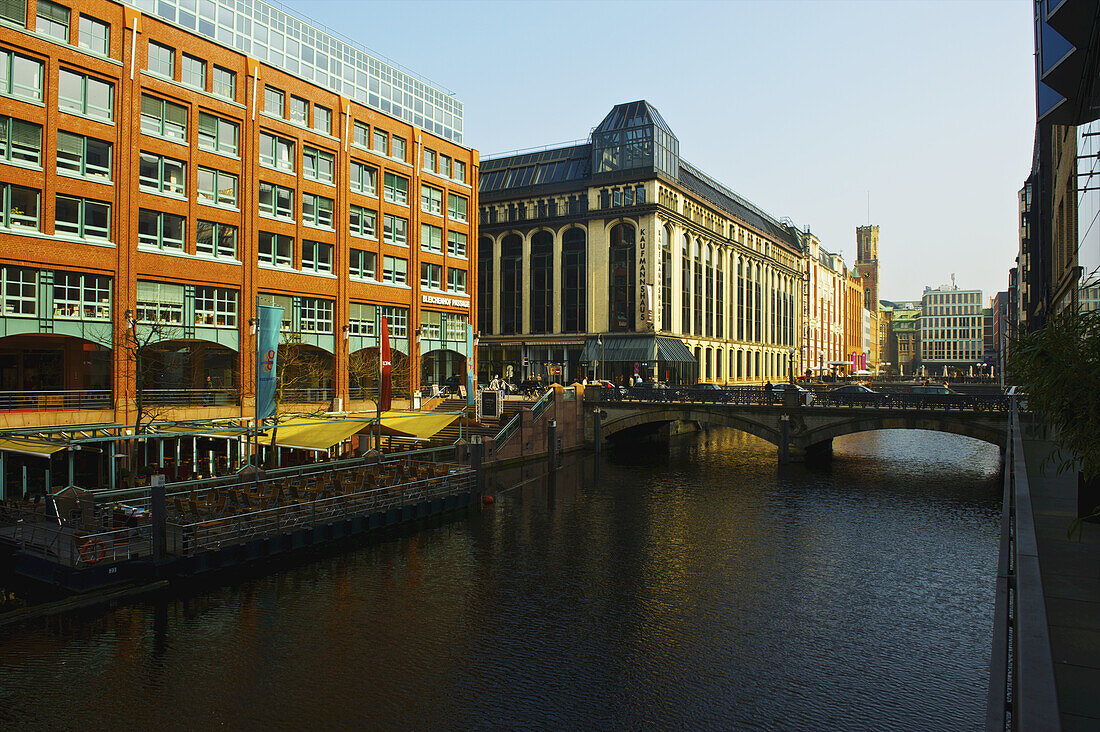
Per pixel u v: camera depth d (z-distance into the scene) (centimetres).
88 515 2392
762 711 1566
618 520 3275
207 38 3903
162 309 3675
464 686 1658
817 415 4894
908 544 2889
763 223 10912
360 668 1742
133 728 1451
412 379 5269
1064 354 855
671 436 6962
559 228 7588
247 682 1655
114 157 3469
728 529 3119
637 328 7056
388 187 5138
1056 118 2581
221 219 3950
